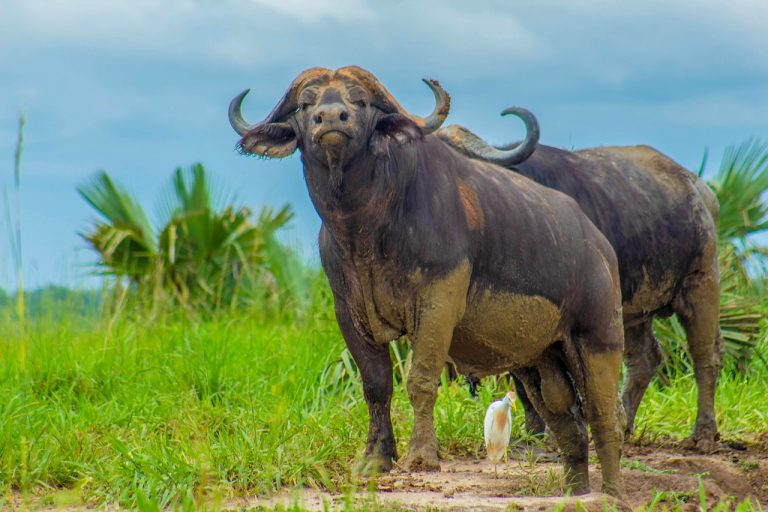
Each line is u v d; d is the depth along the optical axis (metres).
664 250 36.16
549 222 26.05
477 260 25.55
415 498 23.77
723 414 39.09
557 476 27.50
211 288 57.25
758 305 48.09
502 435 27.44
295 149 24.52
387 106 24.55
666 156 38.38
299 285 54.44
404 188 24.92
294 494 24.19
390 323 26.09
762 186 52.56
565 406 26.33
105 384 38.03
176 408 33.84
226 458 26.48
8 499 25.12
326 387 38.00
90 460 28.00
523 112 29.47
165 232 57.03
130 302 54.69
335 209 24.66
